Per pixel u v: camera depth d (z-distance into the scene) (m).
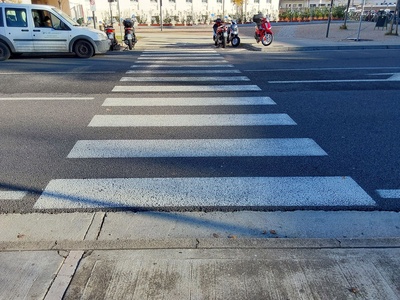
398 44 16.59
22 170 4.20
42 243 2.86
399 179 3.91
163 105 6.90
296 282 2.46
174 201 3.55
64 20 13.49
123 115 6.29
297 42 18.42
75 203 3.52
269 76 9.73
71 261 2.65
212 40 21.81
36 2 30.22
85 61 12.89
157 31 30.34
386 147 4.77
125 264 2.62
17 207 3.44
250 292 2.38
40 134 5.37
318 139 5.09
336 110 6.46
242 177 4.02
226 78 9.48
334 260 2.66
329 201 3.52
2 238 2.96
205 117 6.14
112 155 4.61
